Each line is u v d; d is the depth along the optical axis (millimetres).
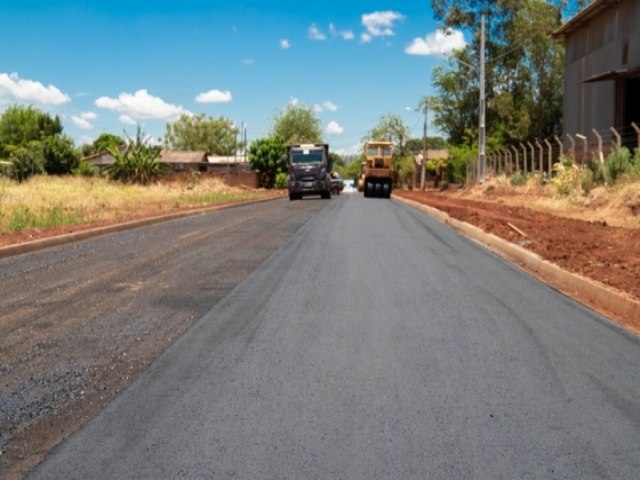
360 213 27531
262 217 24891
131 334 7312
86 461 4203
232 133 148250
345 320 7844
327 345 6781
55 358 6461
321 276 10883
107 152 92688
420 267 11969
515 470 4031
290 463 4125
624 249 13898
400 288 9875
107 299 9203
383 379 5723
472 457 4207
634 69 29828
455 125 68062
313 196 51969
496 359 6324
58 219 21250
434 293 9516
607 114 35656
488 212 25438
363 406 5086
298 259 12875
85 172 61969
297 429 4652
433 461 4148
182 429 4676
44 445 4473
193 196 39562
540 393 5391
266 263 12336
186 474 3994
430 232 18906
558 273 10883
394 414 4926
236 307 8570
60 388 5605
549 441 4453
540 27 59875
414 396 5309
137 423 4801
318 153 43875
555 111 61469
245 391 5438
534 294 9570
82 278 10945
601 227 18984
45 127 97312
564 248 13828
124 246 15414
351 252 13984
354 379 5723
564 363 6211
